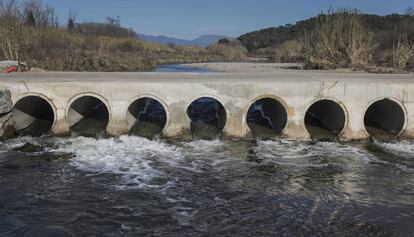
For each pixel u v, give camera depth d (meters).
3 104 16.05
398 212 10.60
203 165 14.18
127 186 12.18
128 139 16.73
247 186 12.34
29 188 11.84
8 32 32.09
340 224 9.87
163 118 20.89
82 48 49.78
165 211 10.54
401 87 17.61
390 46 47.75
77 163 14.08
